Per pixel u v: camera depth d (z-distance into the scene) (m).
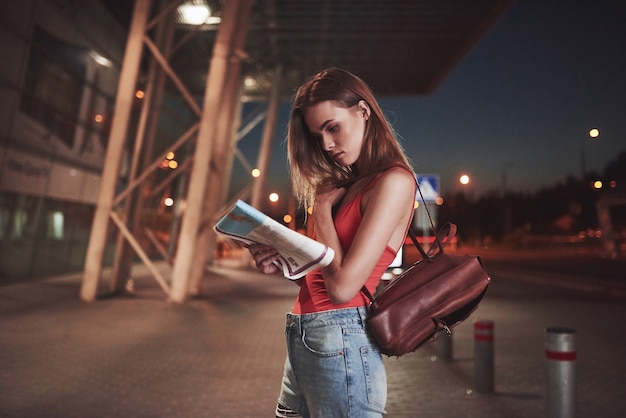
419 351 8.33
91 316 11.47
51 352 7.84
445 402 5.57
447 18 22.12
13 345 8.25
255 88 32.38
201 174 14.23
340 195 1.69
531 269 30.91
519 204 106.81
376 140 1.74
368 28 23.12
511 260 42.78
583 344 9.04
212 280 22.14
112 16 23.17
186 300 14.31
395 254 1.68
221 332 9.88
